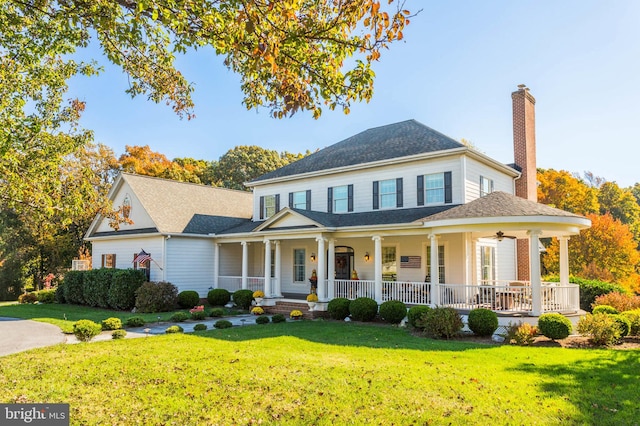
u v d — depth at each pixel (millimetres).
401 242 19500
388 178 19859
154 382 7508
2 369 8477
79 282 23609
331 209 21781
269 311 20203
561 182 40719
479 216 14414
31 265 35156
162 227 21906
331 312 17359
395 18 5062
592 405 6418
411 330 14008
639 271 34469
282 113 6027
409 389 7062
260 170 46406
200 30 5316
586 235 32125
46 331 14469
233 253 25297
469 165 18047
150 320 16844
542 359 9500
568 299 15156
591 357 9734
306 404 6367
